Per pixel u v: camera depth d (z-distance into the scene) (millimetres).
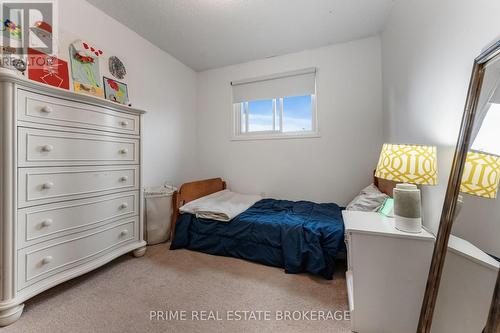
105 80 2033
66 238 1428
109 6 1954
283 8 1988
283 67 2861
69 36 1774
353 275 1186
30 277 1242
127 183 1869
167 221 2377
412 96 1592
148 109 2523
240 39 2498
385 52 2275
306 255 1752
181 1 1893
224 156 3215
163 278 1662
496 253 726
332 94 2648
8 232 1146
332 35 2438
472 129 880
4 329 1140
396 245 1125
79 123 1489
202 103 3342
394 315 1139
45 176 1310
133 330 1159
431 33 1317
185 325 1202
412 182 1169
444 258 933
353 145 2578
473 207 840
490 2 847
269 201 2699
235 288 1548
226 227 2066
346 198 2621
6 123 1132
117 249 1793
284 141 2885
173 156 2902
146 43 2490
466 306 827
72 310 1298
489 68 833
